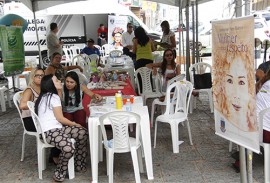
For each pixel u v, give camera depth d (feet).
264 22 33.53
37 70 13.14
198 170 12.21
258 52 23.07
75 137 12.02
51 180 11.85
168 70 19.10
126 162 13.15
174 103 15.16
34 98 13.07
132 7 66.69
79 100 13.64
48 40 29.04
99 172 12.32
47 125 11.68
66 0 30.45
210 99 19.94
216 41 8.31
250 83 7.02
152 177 11.62
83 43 44.09
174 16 67.77
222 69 8.13
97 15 47.57
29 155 14.32
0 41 24.26
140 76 20.70
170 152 14.03
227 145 14.56
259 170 11.81
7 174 12.55
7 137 16.89
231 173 11.84
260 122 10.36
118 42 45.83
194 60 26.02
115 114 10.57
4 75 24.72
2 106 22.27
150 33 43.68
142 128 11.30
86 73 24.66
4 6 42.16
